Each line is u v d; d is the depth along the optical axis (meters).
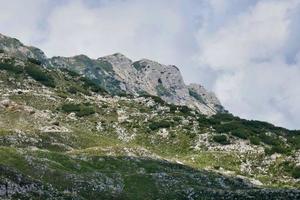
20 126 121.00
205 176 82.75
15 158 63.00
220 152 132.00
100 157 82.25
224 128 150.38
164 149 136.38
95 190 62.53
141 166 83.94
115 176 69.56
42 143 91.50
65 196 52.00
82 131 118.12
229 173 115.44
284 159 126.25
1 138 86.94
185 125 151.12
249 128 155.12
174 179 75.50
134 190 67.25
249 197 68.88
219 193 70.06
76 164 71.38
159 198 66.75
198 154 130.25
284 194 70.12
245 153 131.38
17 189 48.00
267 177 117.81
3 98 156.38
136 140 141.12
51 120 129.62
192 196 69.00
